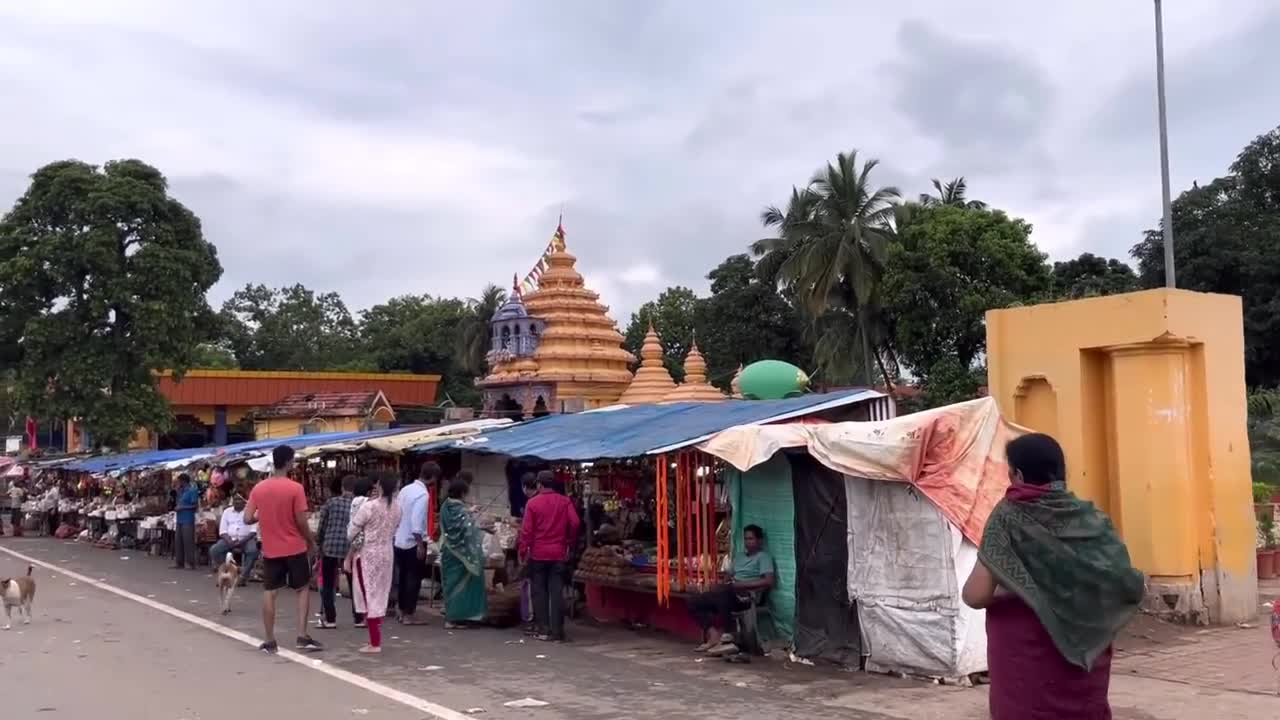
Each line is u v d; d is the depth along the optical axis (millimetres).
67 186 31859
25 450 49500
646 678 9461
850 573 9727
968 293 35031
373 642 10922
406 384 45531
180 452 25703
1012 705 4281
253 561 17375
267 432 38375
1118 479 12133
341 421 36438
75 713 8141
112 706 8375
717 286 51812
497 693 8844
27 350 31547
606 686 9117
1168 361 11789
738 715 7988
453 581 12602
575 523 12062
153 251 32219
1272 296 35375
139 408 32438
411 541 13000
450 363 63625
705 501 11414
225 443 42844
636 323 59000
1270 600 13250
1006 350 13180
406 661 10406
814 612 10102
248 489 21594
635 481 14406
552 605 11672
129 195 32094
